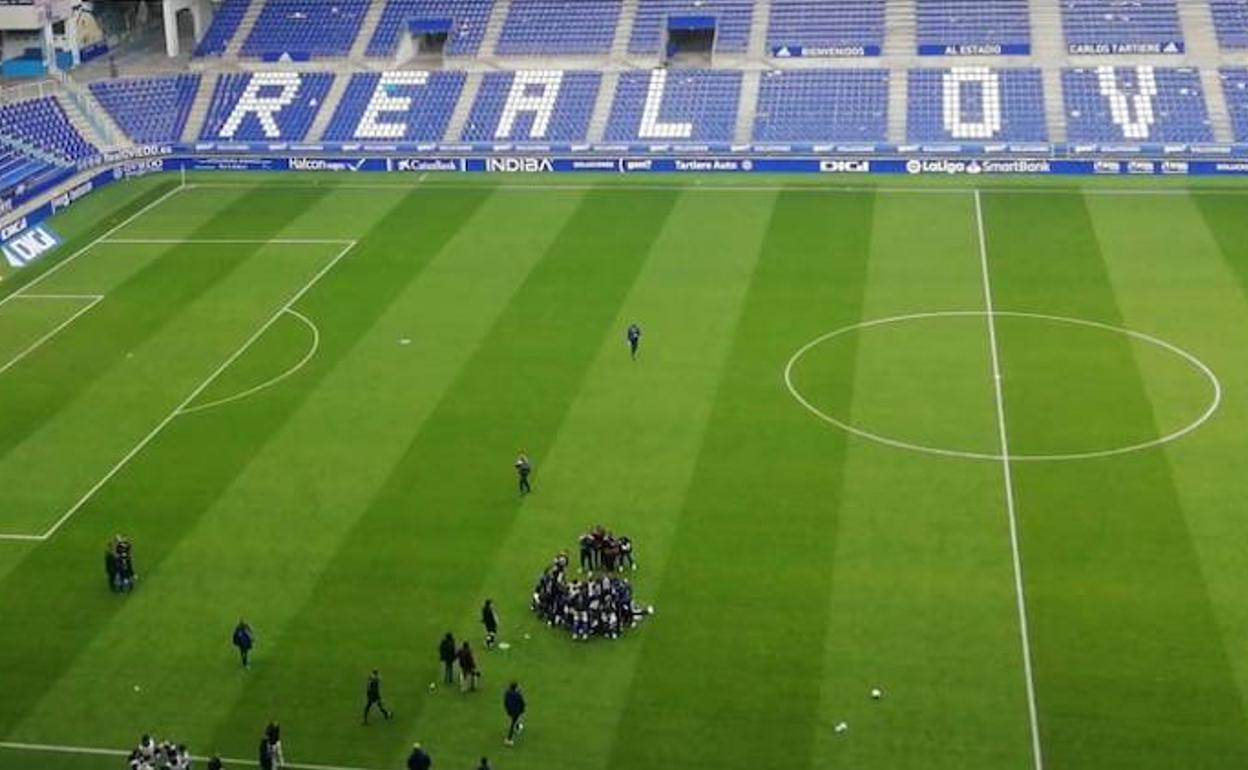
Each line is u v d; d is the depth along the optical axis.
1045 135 101.12
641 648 47.59
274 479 59.06
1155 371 66.19
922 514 54.88
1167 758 41.81
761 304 75.31
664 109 106.69
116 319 76.56
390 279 80.88
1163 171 96.00
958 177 96.75
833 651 47.06
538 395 65.56
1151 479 56.84
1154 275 78.00
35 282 82.50
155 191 99.81
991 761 41.94
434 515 55.91
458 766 42.47
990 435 60.66
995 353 68.56
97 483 59.28
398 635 48.72
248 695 46.00
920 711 44.16
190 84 112.94
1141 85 104.12
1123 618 48.22
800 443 60.47
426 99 110.19
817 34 110.38
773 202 92.56
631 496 56.75
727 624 48.62
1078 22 108.38
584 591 48.28
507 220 90.62
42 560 53.91
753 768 42.03
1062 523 54.00
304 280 81.19
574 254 83.88
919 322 72.44
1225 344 68.81
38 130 102.62
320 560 53.22
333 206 95.00
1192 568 50.84
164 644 48.69
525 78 110.75
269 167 104.56
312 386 67.44
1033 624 48.09
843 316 73.38
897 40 109.19
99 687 46.62
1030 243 83.62
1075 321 72.12
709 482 57.59
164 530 55.62
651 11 113.81
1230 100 102.50
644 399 64.81
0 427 64.56
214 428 63.69
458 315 75.12
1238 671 45.38
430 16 116.06
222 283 81.25
